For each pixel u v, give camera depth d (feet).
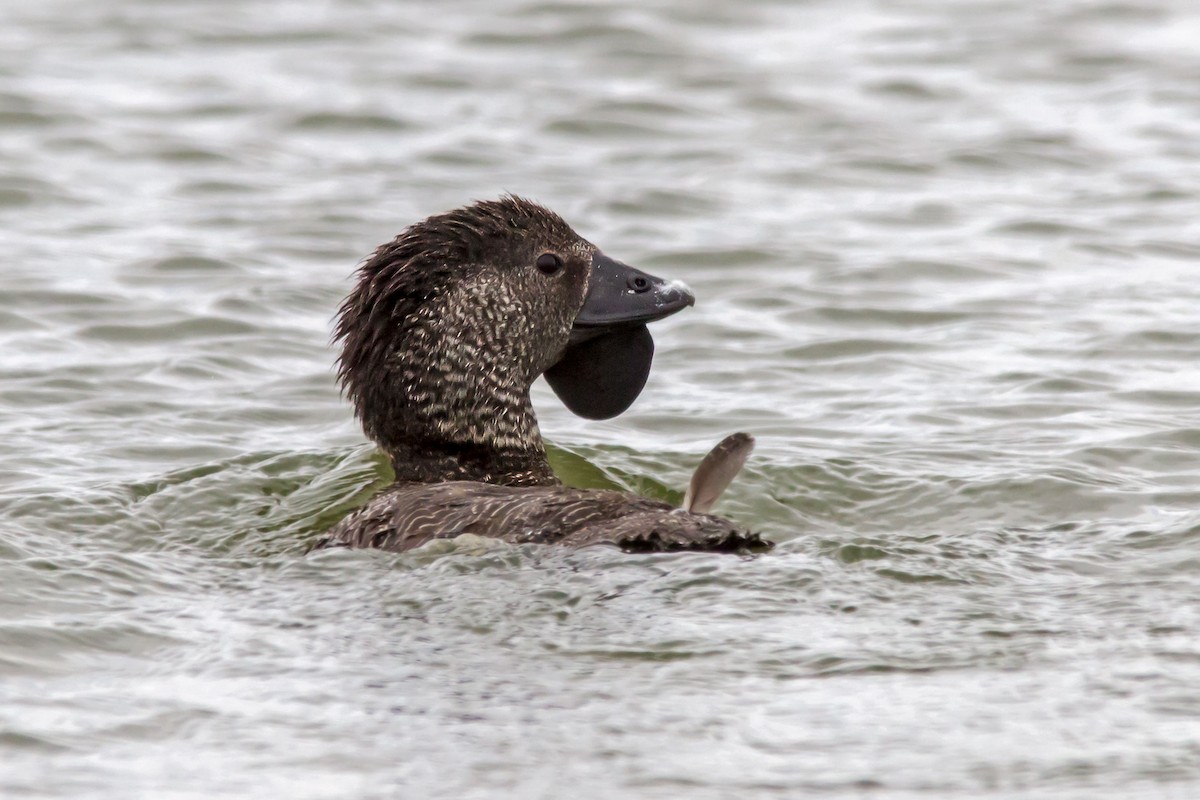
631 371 41.32
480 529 33.12
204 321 57.06
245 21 100.73
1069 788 25.20
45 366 52.60
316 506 39.81
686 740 26.48
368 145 80.12
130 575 34.37
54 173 74.13
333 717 27.50
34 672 29.73
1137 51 94.48
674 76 90.53
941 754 26.08
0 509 38.73
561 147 79.92
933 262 63.82
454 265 38.83
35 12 101.35
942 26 100.58
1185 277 62.23
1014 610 30.86
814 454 44.73
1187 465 43.80
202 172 75.36
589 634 29.43
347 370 39.32
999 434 46.75
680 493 42.29
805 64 93.20
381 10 103.30
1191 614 30.86
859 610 30.50
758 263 64.28
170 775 26.08
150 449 45.98
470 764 25.99
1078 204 71.26
